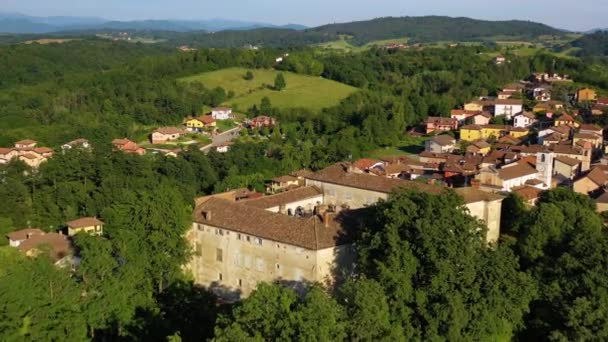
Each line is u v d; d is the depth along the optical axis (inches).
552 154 5812.0
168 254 3179.1
